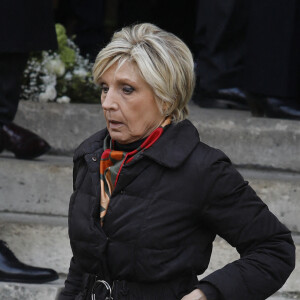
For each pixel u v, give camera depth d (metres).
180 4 27.05
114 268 7.23
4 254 12.74
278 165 15.35
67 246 13.32
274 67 15.45
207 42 18.27
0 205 14.33
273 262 7.16
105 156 7.38
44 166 14.20
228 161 7.32
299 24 15.26
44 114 15.86
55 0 23.88
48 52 17.31
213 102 18.48
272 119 15.43
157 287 7.25
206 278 7.12
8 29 13.70
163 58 6.98
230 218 7.19
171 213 7.08
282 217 13.96
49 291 12.31
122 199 7.17
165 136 7.25
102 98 7.35
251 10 15.77
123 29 7.25
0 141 14.39
